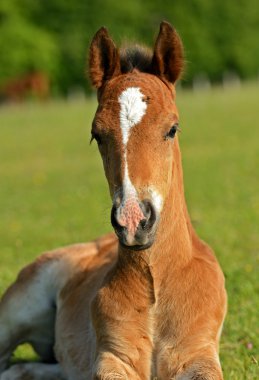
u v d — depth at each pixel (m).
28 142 39.09
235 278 11.56
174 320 7.20
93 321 7.48
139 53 7.47
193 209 18.52
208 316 7.25
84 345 8.06
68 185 24.92
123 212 6.38
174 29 7.34
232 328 9.52
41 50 77.31
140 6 80.62
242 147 31.25
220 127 38.69
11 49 77.38
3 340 9.45
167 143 6.84
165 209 7.16
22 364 9.10
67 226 17.48
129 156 6.62
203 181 23.12
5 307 9.46
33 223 18.27
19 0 79.62
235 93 58.66
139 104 6.80
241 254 13.43
